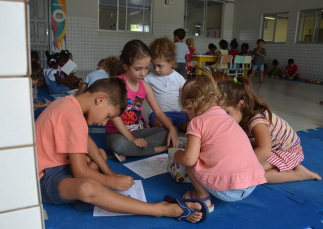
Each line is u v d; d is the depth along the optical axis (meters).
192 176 1.39
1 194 0.62
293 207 1.46
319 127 3.07
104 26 8.48
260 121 1.53
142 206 1.26
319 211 1.44
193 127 1.33
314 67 8.23
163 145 2.07
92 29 8.09
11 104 0.59
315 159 2.12
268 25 9.63
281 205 1.48
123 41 8.59
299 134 2.76
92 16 8.01
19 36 0.56
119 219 1.29
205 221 1.31
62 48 7.50
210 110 1.37
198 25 10.65
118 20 8.52
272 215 1.38
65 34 7.47
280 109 4.02
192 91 1.38
